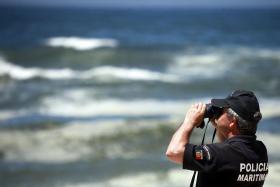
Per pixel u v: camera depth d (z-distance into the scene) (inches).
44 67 3211.1
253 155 327.6
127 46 4062.5
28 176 1170.6
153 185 1099.9
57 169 1218.0
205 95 2374.5
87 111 1899.6
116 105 2023.9
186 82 2603.3
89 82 2571.4
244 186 325.1
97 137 1462.8
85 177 1160.2
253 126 330.6
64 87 2444.6
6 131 1545.3
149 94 2295.8
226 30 7534.5
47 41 4702.3
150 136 1472.7
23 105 2023.9
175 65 3314.5
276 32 7086.6
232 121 330.3
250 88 2554.1
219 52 4020.7
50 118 1748.3
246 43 5187.0
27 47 3750.0
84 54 3356.3
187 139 324.2
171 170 1195.9
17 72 2982.3
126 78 2667.3
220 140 346.3
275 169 1154.7
